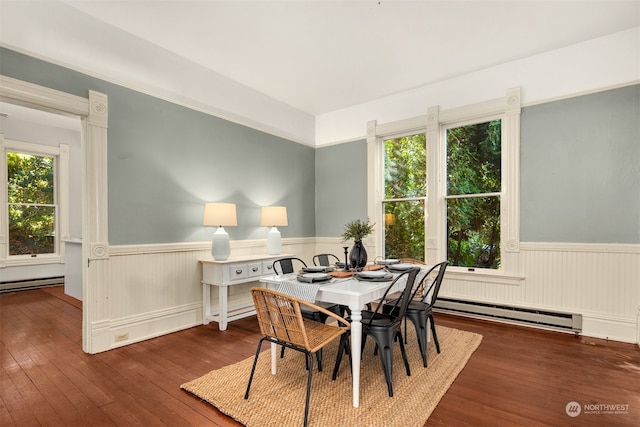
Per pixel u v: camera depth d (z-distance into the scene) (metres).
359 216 4.77
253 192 4.30
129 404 1.98
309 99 4.61
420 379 2.25
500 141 3.66
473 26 2.86
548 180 3.31
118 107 2.98
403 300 2.16
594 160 3.10
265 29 2.90
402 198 4.39
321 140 5.24
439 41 3.11
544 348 2.81
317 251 5.28
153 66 3.22
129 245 3.04
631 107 2.94
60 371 2.42
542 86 3.35
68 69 2.67
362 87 4.19
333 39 3.06
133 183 3.08
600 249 3.05
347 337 2.30
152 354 2.75
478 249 3.78
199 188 3.66
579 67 3.16
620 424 1.74
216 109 3.84
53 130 5.68
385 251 4.56
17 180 5.34
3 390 2.15
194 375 2.35
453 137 3.99
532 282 3.38
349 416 1.82
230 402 1.96
